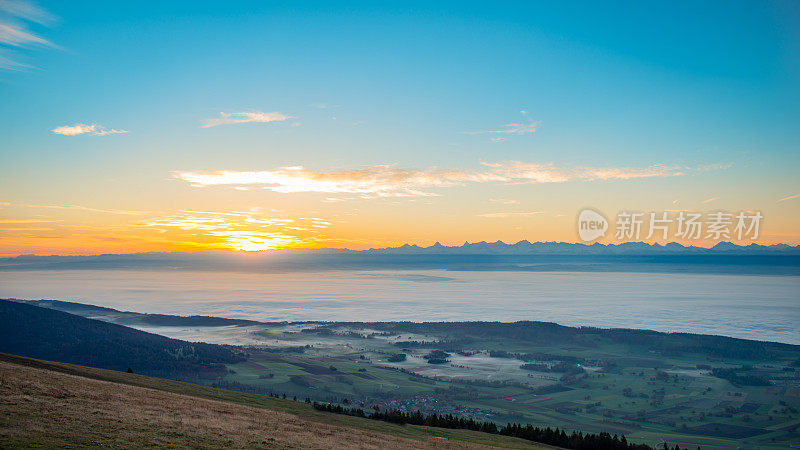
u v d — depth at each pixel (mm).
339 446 35562
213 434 31453
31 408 28812
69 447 23141
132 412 33250
